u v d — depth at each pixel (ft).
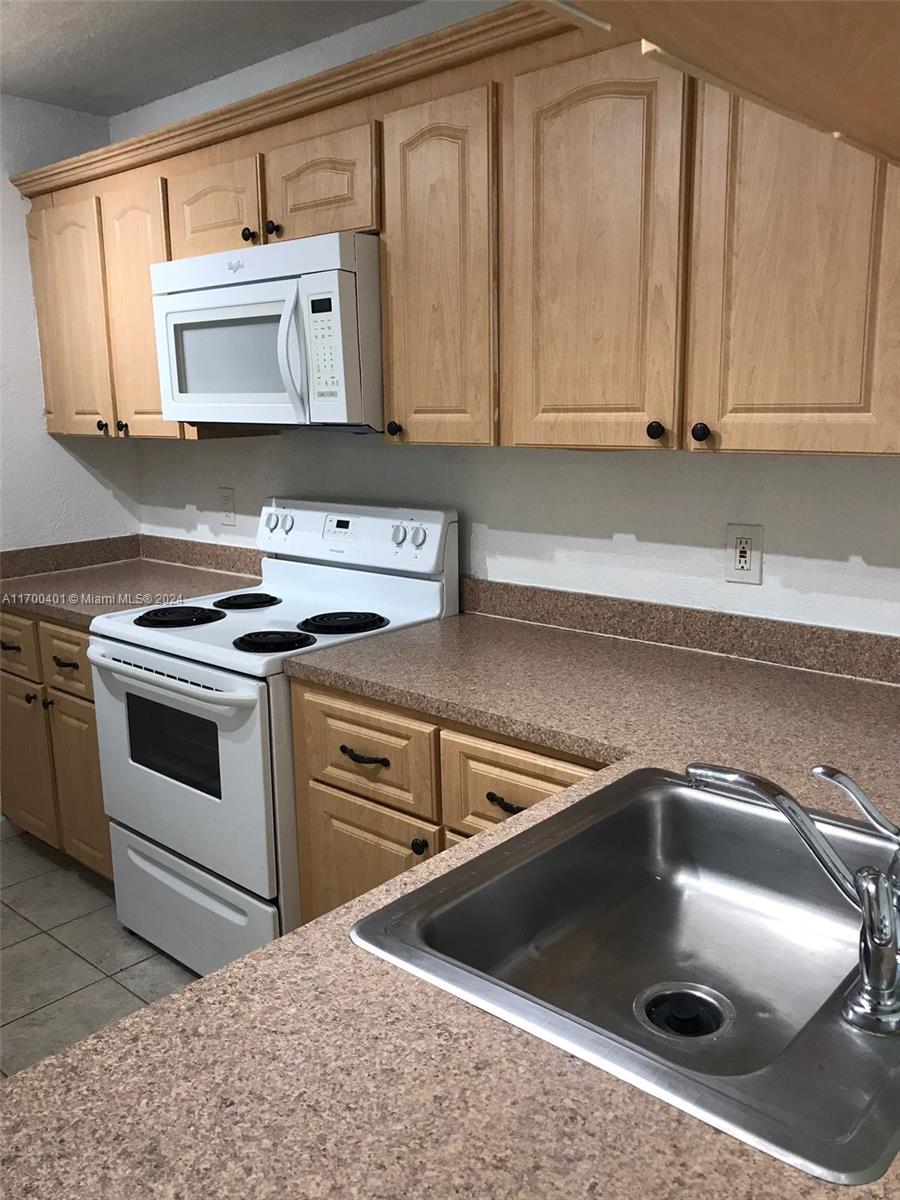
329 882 7.18
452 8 7.69
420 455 8.55
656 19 2.14
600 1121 2.36
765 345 5.28
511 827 4.07
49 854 10.79
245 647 7.27
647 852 4.44
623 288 5.79
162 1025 2.76
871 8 2.07
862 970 2.95
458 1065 2.57
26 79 9.71
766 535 6.56
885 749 4.98
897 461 5.89
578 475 7.49
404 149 6.75
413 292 6.94
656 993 3.72
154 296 8.50
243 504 10.49
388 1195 2.14
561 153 5.94
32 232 10.32
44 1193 2.15
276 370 7.72
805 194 5.00
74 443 11.12
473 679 6.45
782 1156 2.24
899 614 6.05
